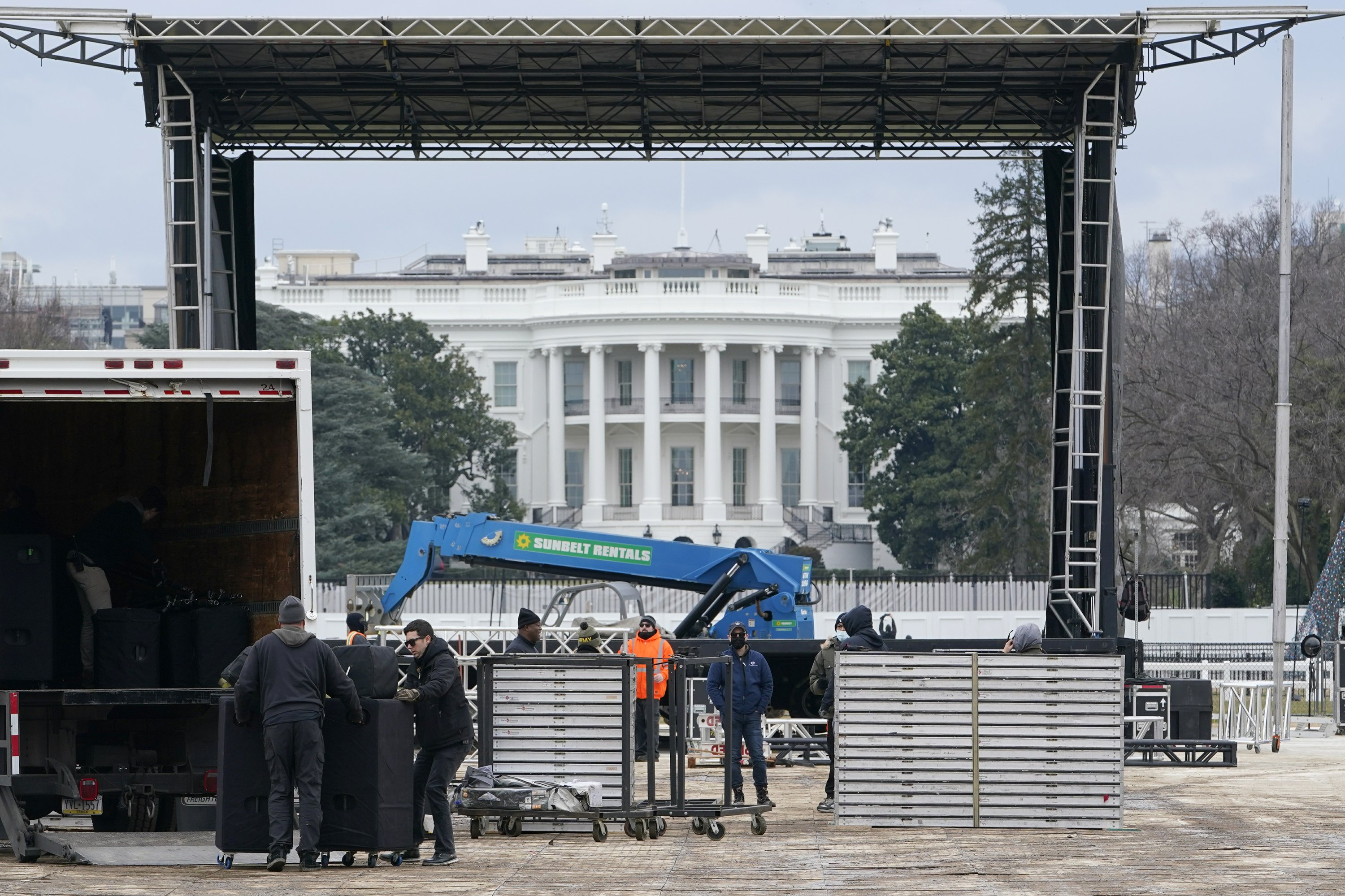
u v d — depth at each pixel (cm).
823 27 9550
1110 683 5331
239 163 10462
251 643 4825
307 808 4228
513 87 10238
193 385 4538
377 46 9594
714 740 9050
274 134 10869
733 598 10988
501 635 10131
